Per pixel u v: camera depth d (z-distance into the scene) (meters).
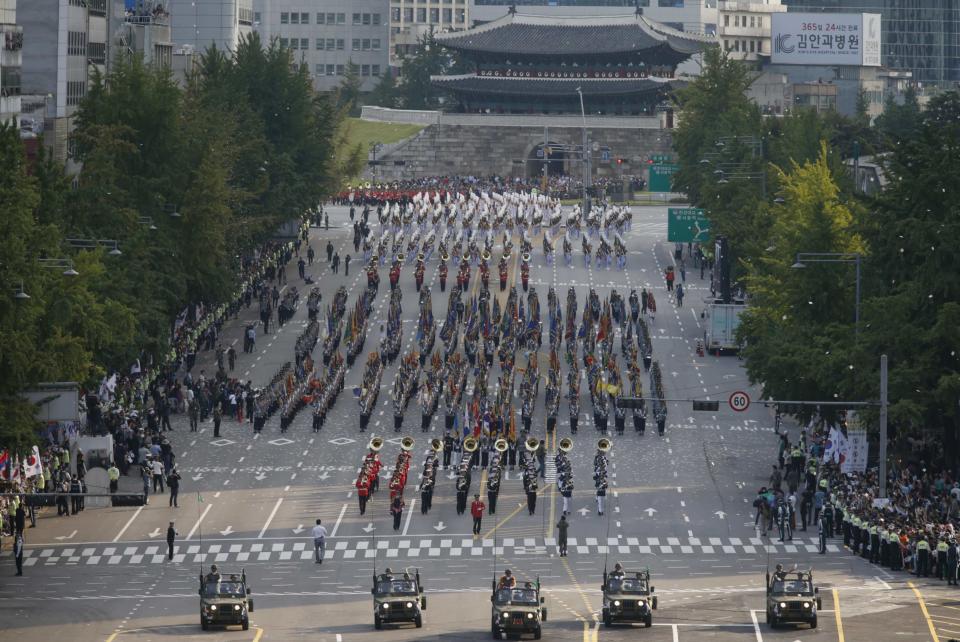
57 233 199.25
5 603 163.38
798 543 194.38
